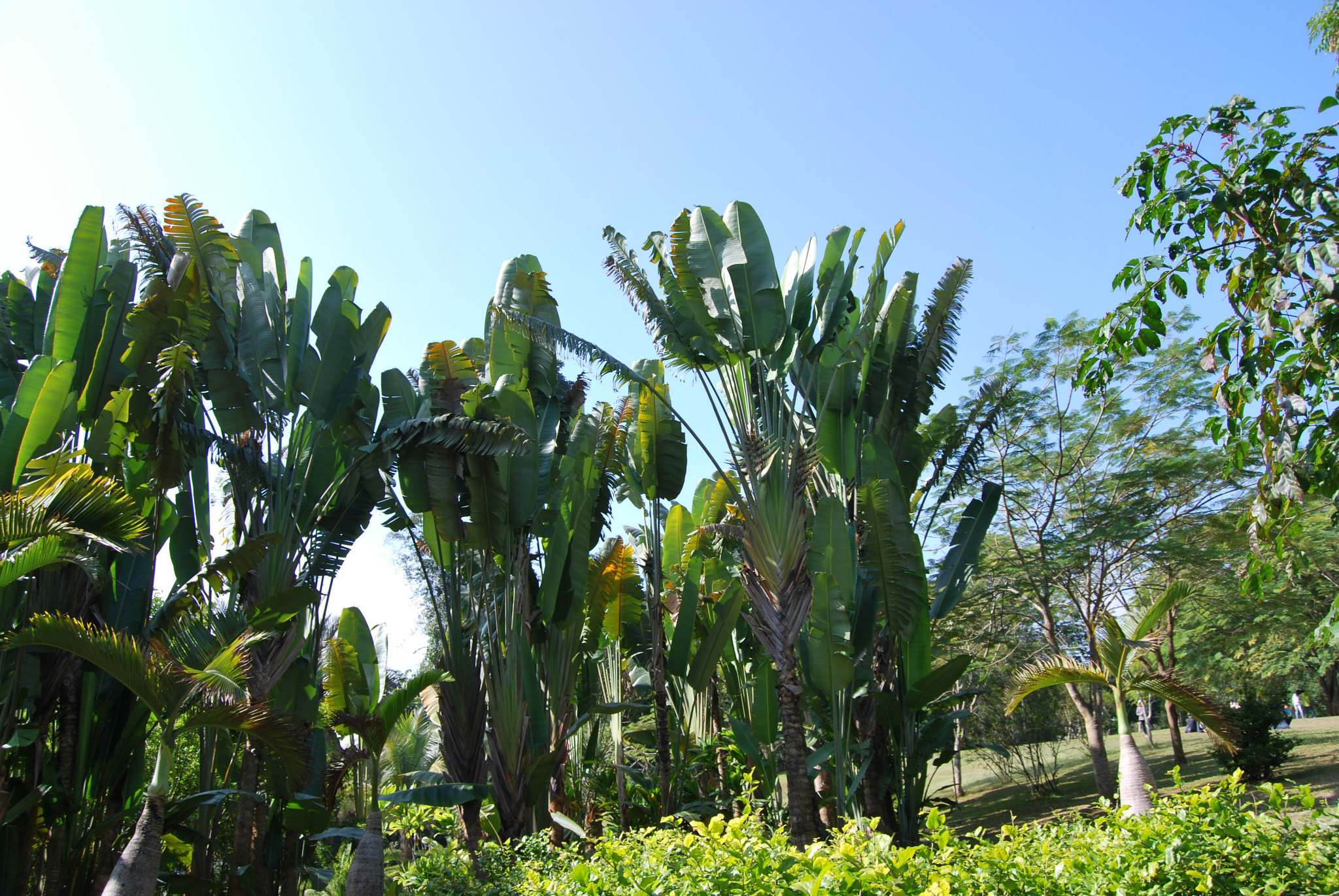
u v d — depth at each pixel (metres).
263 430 11.21
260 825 10.60
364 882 8.69
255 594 10.35
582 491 12.62
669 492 12.36
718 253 11.16
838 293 11.43
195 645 8.08
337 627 13.33
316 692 11.69
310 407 11.27
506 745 11.48
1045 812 16.70
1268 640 17.98
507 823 11.25
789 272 12.56
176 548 11.57
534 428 12.52
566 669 12.65
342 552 11.96
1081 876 4.72
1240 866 4.68
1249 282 5.10
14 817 8.35
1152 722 35.06
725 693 19.47
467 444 10.87
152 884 6.49
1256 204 5.05
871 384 12.34
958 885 4.59
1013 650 18.98
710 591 16.36
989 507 13.34
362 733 9.30
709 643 12.75
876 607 11.92
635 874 5.45
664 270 11.77
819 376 12.97
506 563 12.16
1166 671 18.08
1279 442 4.98
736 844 5.37
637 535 18.14
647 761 16.16
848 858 4.93
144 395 9.80
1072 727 27.52
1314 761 15.34
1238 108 5.06
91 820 9.69
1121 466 16.80
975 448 13.77
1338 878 4.42
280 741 7.75
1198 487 15.85
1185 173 5.21
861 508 11.19
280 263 12.46
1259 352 4.96
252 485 11.08
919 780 11.78
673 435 12.44
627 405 13.57
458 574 12.38
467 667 11.98
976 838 5.44
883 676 12.06
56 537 6.93
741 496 11.59
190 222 11.06
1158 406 16.27
